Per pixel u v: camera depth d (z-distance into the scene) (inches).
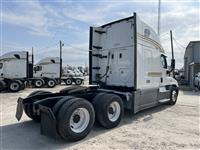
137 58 276.1
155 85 331.3
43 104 215.3
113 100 242.5
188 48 1062.4
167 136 217.0
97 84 337.7
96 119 235.5
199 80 749.3
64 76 1164.5
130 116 304.8
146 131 233.5
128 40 296.2
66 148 183.8
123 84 302.0
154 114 321.4
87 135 216.5
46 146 188.2
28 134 220.4
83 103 207.5
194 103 435.8
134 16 272.2
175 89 411.2
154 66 328.5
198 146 190.5
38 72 981.2
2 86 684.7
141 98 289.0
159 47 346.3
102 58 335.6
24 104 250.2
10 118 288.7
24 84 737.6
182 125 259.6
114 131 232.7
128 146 188.5
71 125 201.3
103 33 336.2
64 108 194.2
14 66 726.5
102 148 183.6
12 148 183.3
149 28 313.7
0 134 220.5
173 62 390.6
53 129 185.9
